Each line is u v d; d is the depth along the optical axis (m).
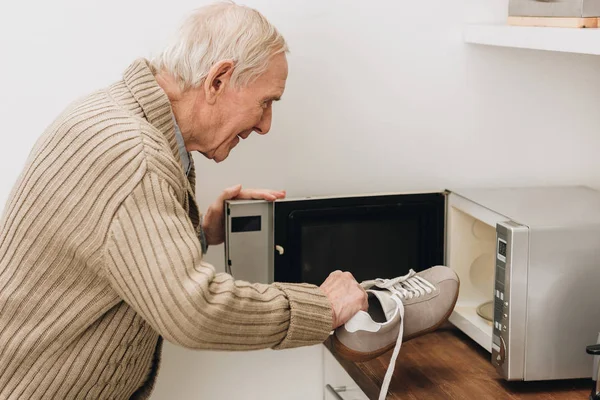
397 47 1.65
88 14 1.53
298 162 1.66
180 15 1.56
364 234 1.62
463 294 1.65
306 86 1.63
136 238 1.01
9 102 1.54
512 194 1.59
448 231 1.65
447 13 1.66
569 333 1.35
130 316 1.12
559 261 1.32
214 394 1.72
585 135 1.77
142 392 1.31
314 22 1.60
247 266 1.56
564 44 1.33
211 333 1.05
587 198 1.55
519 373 1.35
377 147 1.69
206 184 1.63
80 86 1.56
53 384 1.10
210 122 1.21
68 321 1.08
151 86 1.14
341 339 1.29
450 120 1.71
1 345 1.09
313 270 1.60
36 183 1.06
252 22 1.18
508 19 1.58
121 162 1.02
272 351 1.73
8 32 1.52
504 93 1.72
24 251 1.07
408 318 1.37
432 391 1.37
